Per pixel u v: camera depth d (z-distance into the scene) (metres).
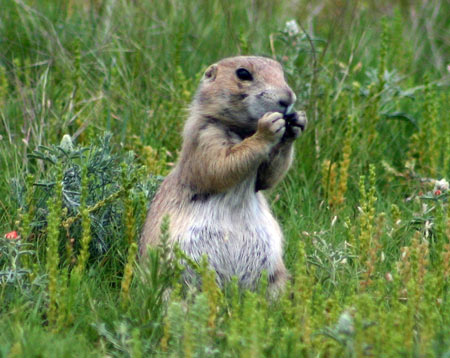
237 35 16.20
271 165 10.22
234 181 9.67
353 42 16.03
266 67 10.31
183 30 16.12
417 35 18.36
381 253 9.95
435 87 15.34
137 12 16.44
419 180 12.50
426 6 19.11
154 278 8.45
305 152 13.14
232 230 9.89
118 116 13.89
